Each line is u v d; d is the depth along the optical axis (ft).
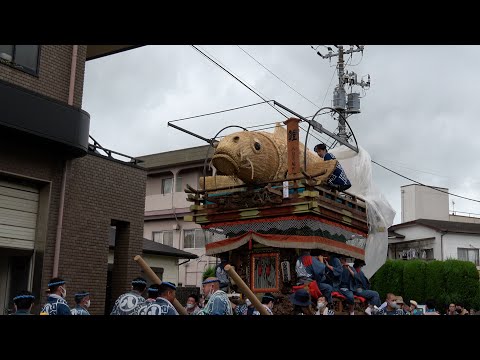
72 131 30.50
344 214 28.25
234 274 15.62
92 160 35.70
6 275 31.35
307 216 25.55
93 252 34.71
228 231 28.32
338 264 28.22
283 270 26.43
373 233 31.94
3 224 29.07
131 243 38.32
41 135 28.63
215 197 28.50
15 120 27.30
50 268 30.66
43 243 30.45
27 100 28.07
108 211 36.45
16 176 29.35
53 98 29.68
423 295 79.66
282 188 26.37
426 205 112.78
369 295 30.66
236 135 27.25
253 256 27.96
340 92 76.18
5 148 28.60
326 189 27.09
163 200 85.15
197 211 29.27
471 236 100.42
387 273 83.87
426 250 101.19
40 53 30.91
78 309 21.30
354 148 32.60
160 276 62.44
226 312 19.25
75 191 34.06
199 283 78.69
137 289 19.62
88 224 34.65
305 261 25.95
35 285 29.96
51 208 31.04
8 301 31.01
